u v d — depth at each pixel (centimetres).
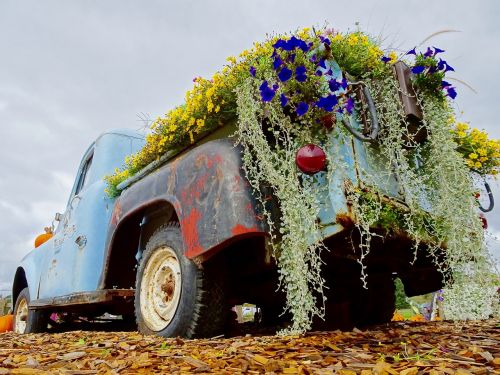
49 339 335
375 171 268
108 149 477
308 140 253
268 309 443
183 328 282
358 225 237
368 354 200
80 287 403
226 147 283
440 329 290
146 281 330
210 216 269
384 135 278
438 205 288
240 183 267
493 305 285
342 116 256
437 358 184
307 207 248
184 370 186
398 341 231
